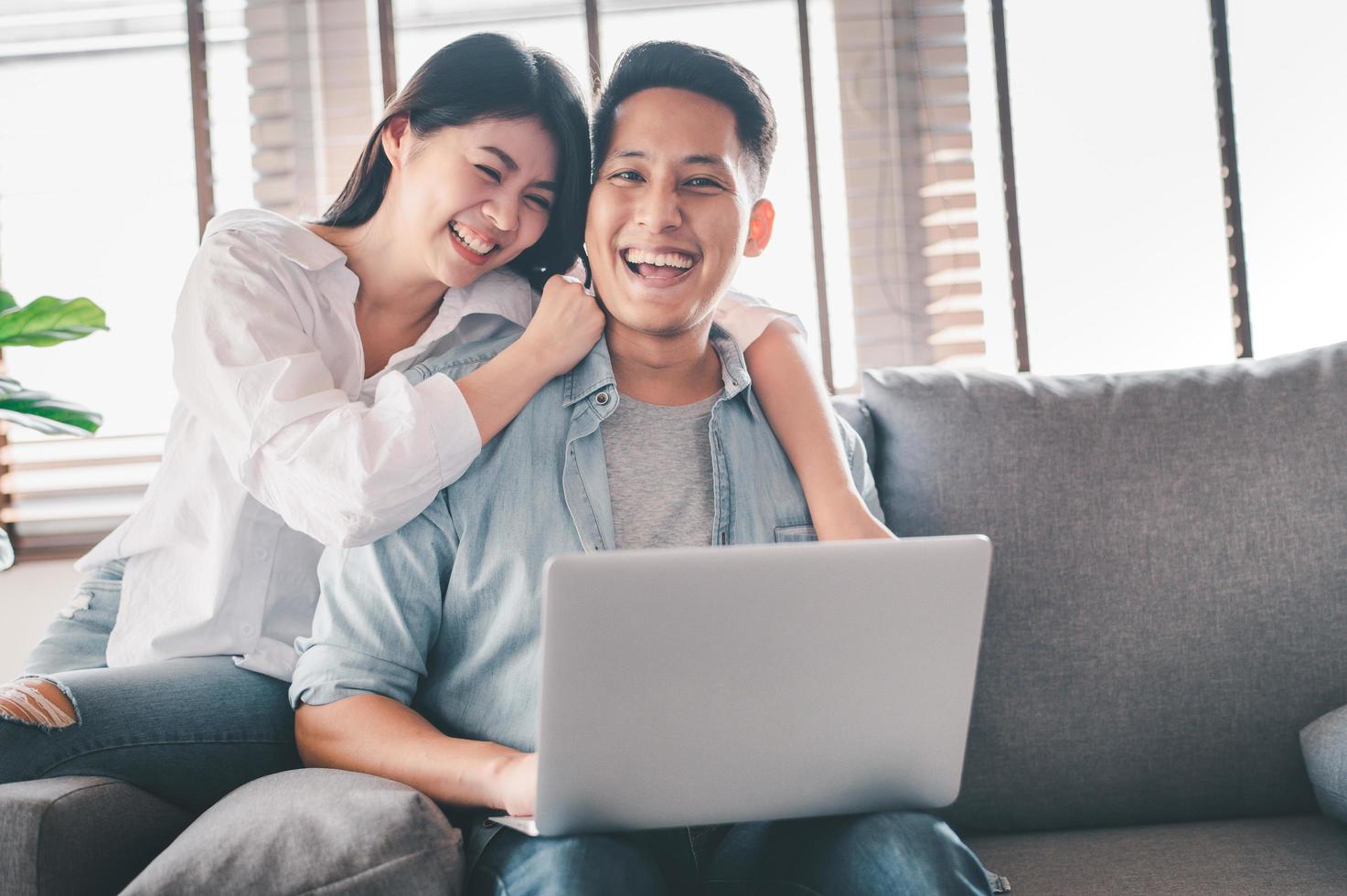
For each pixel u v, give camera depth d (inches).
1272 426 56.1
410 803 34.9
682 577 31.2
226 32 82.4
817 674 33.1
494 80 50.3
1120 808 53.3
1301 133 81.8
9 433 82.8
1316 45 81.7
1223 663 53.5
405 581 44.4
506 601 44.4
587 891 31.9
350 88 82.7
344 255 53.9
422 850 33.9
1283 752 53.2
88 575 57.5
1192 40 83.0
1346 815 48.8
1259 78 82.0
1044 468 55.5
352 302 54.4
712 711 32.8
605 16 82.7
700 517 47.0
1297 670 53.6
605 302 47.8
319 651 44.2
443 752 40.1
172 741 45.5
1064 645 53.6
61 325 66.4
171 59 83.6
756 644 32.3
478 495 45.5
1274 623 53.8
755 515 47.6
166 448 54.3
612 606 31.0
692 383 49.7
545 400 47.7
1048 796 53.1
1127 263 83.2
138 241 83.3
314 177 82.2
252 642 52.0
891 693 34.0
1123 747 53.1
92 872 37.6
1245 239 81.7
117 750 44.2
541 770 32.6
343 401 47.4
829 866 36.0
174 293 83.1
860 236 82.6
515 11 82.8
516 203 52.0
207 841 35.0
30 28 83.8
